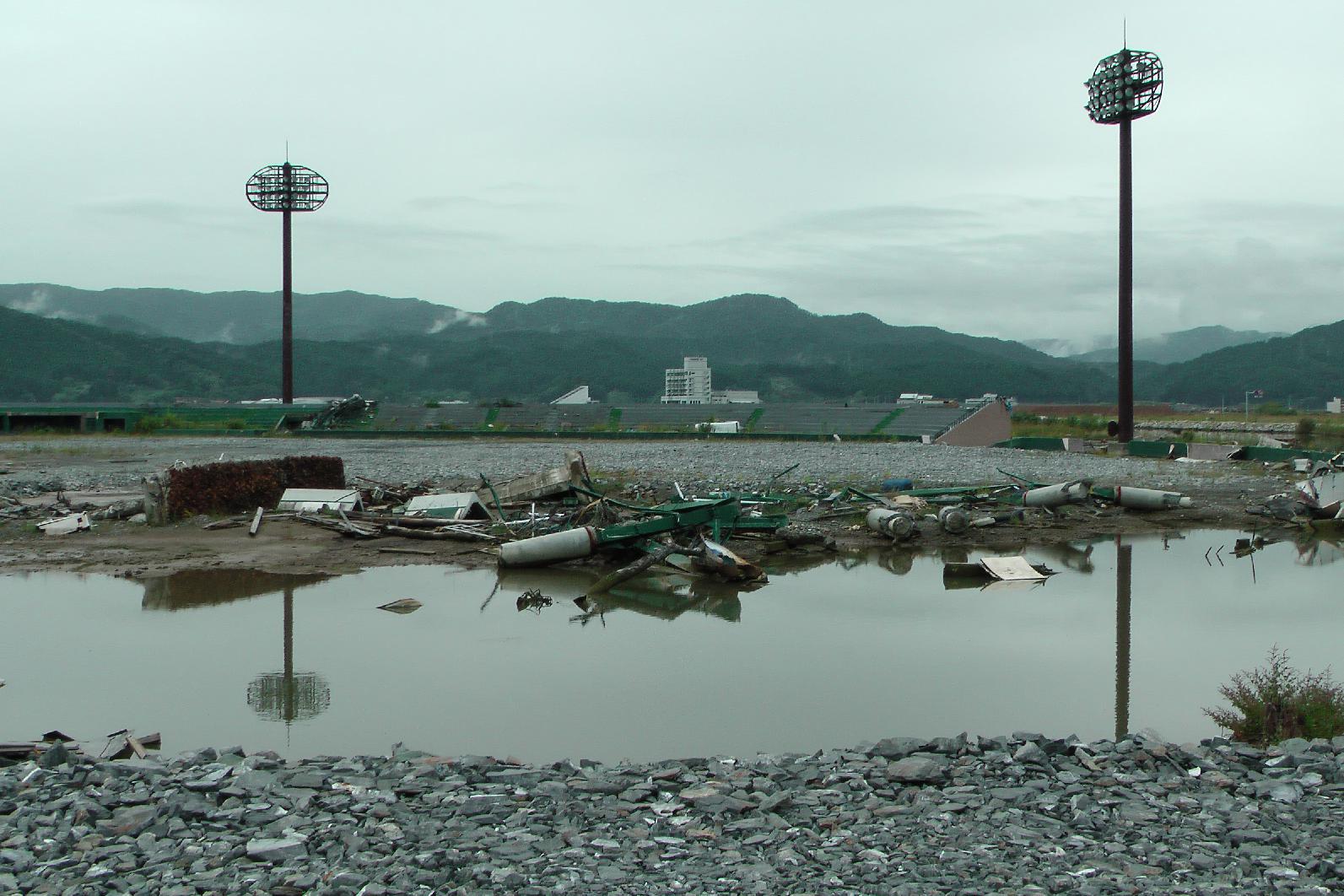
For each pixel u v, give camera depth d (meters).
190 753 10.05
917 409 91.69
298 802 8.63
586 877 7.19
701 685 14.25
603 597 20.75
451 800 8.68
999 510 31.84
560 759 10.70
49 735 11.41
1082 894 6.99
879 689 14.07
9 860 7.50
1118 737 11.98
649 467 48.56
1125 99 69.69
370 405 104.19
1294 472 45.62
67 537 26.59
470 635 17.27
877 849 7.80
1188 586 22.08
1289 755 9.73
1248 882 7.21
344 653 15.95
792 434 84.75
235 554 24.45
